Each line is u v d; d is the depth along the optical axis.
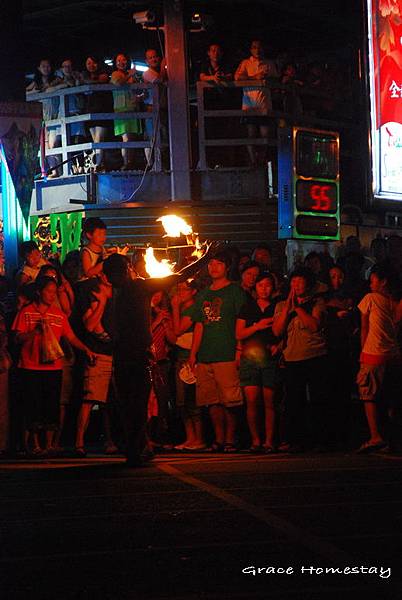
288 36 51.75
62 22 47.91
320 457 26.66
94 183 43.75
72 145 44.59
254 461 25.83
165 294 29.94
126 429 25.47
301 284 28.27
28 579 14.16
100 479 22.94
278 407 29.45
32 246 31.47
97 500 19.98
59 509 19.16
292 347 28.39
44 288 27.84
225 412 29.14
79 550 15.76
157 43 47.34
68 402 29.73
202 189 43.97
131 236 43.38
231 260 29.36
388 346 27.58
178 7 43.53
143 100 44.19
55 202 45.16
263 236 44.00
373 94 48.88
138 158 44.75
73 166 44.91
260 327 28.17
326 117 49.34
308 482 21.59
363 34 48.47
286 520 17.45
